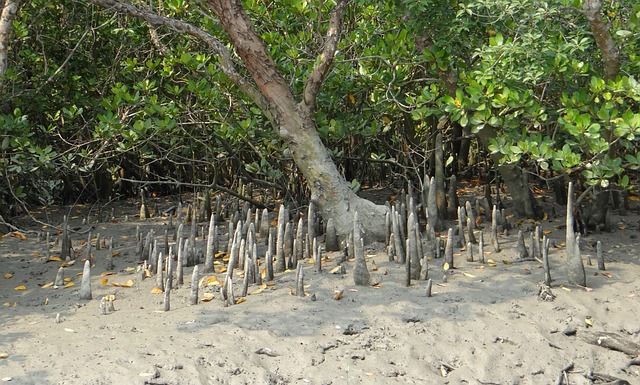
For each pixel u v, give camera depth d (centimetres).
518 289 586
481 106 641
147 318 545
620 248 680
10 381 443
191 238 700
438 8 704
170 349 486
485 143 771
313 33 835
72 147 942
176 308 567
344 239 695
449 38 718
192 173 1111
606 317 547
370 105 846
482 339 512
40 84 962
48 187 1083
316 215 757
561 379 477
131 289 625
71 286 643
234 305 565
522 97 642
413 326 527
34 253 770
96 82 1005
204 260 699
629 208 821
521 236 663
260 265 667
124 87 823
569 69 655
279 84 699
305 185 941
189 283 626
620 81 598
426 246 700
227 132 844
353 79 818
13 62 941
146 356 475
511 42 662
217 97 831
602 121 595
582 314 548
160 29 990
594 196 726
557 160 623
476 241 716
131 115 845
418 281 605
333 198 701
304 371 471
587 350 507
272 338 505
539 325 532
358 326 525
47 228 910
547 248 605
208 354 481
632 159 612
